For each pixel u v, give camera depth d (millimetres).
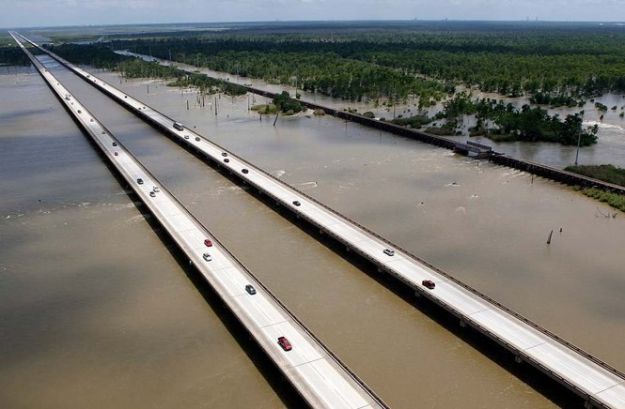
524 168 114875
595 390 48438
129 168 114500
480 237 82375
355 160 123625
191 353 56625
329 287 69562
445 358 55812
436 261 74875
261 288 65812
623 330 59344
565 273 71375
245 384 52188
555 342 55031
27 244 81750
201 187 108000
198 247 76938
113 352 56750
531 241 80875
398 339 58906
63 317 62938
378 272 72812
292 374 51062
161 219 87125
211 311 64125
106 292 68188
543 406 49406
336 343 58094
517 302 64750
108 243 82188
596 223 87312
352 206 95250
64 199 100875
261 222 90188
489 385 52031
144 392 51125
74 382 52469
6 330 60562
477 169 116438
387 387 51594
